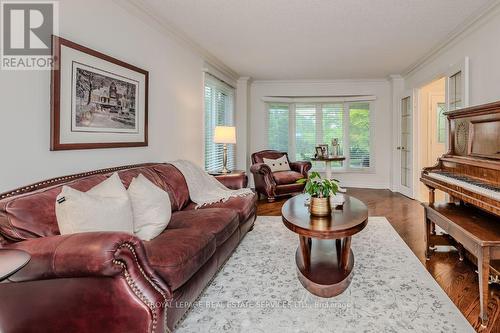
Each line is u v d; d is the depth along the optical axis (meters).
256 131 6.48
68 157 2.08
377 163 6.24
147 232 1.80
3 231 1.34
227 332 1.58
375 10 2.86
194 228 2.01
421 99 5.11
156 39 3.14
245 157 6.02
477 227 1.93
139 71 2.81
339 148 6.45
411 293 1.95
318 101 6.41
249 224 2.99
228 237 2.30
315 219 2.10
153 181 2.47
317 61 4.69
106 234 1.19
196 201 2.82
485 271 1.66
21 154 1.76
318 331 1.58
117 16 2.56
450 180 2.32
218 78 4.90
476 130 2.42
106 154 2.45
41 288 1.24
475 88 3.15
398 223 3.58
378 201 4.89
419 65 4.77
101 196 1.68
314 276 2.05
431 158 5.42
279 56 4.42
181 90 3.69
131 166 2.57
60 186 1.68
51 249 1.16
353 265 2.24
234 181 3.39
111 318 1.22
